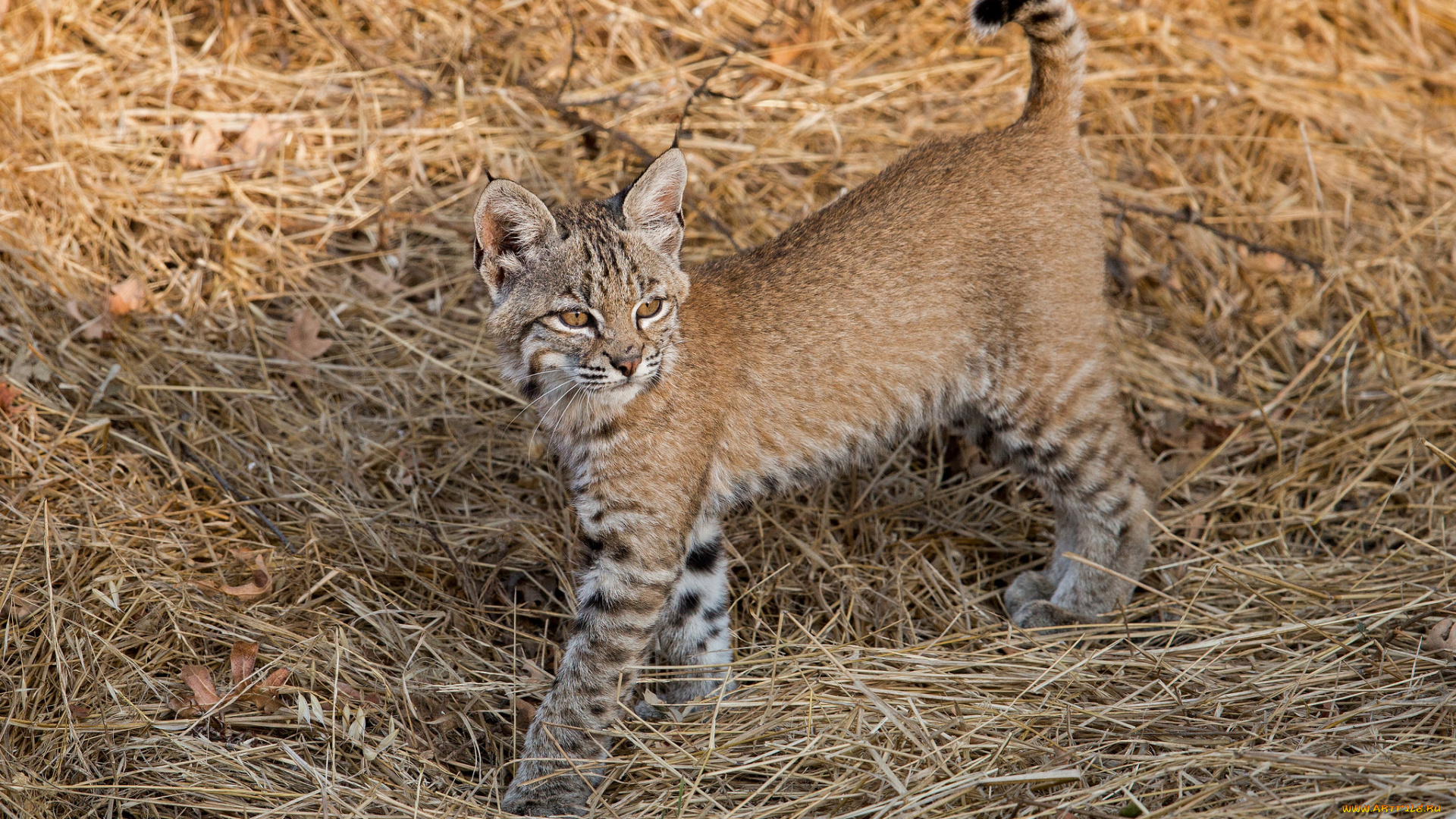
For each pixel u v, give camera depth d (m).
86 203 13.18
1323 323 14.30
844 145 15.30
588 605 9.84
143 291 12.79
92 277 12.92
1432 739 8.72
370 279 13.60
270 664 9.70
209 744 8.92
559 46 15.92
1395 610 10.20
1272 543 11.91
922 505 12.52
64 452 11.23
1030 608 11.27
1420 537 11.64
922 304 10.68
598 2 16.19
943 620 11.13
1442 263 14.78
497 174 14.48
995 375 11.01
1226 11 17.64
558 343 9.56
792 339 10.47
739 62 15.88
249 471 11.72
